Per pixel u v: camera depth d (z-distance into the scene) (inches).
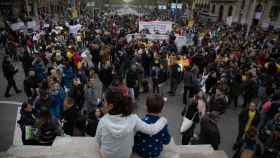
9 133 314.0
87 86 335.3
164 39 671.8
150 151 115.6
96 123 251.4
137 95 438.0
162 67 457.7
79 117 257.8
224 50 597.6
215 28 1189.7
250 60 536.4
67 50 492.4
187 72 415.8
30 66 444.5
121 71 484.4
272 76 442.9
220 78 412.5
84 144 160.1
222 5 2017.7
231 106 447.8
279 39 914.7
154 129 112.7
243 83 414.6
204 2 2504.9
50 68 396.8
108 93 110.7
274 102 323.9
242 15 1606.8
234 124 383.9
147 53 519.5
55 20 1434.5
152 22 709.3
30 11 1325.0
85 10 2306.8
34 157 144.3
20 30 730.8
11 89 467.2
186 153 161.9
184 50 606.2
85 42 679.7
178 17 1827.0
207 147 176.6
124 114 108.7
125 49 539.2
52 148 155.4
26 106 237.3
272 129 273.0
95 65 519.5
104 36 701.9
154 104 116.5
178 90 502.3
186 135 271.0
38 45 562.6
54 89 303.3
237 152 273.6
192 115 268.7
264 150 249.4
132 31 873.5
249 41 769.6
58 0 2046.0
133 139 111.7
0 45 743.1
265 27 1291.8
